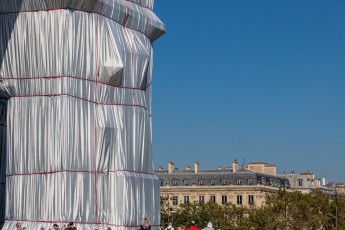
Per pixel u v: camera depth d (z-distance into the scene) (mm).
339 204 178875
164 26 75500
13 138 66188
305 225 169125
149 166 71062
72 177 64438
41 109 65438
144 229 63125
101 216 66000
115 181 66938
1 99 71500
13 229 64875
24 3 66438
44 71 65688
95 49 67312
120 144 67750
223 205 195625
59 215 63688
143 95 70938
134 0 73188
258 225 168500
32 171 65188
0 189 71375
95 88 67062
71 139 64812
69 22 65750
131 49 69875
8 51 66750
